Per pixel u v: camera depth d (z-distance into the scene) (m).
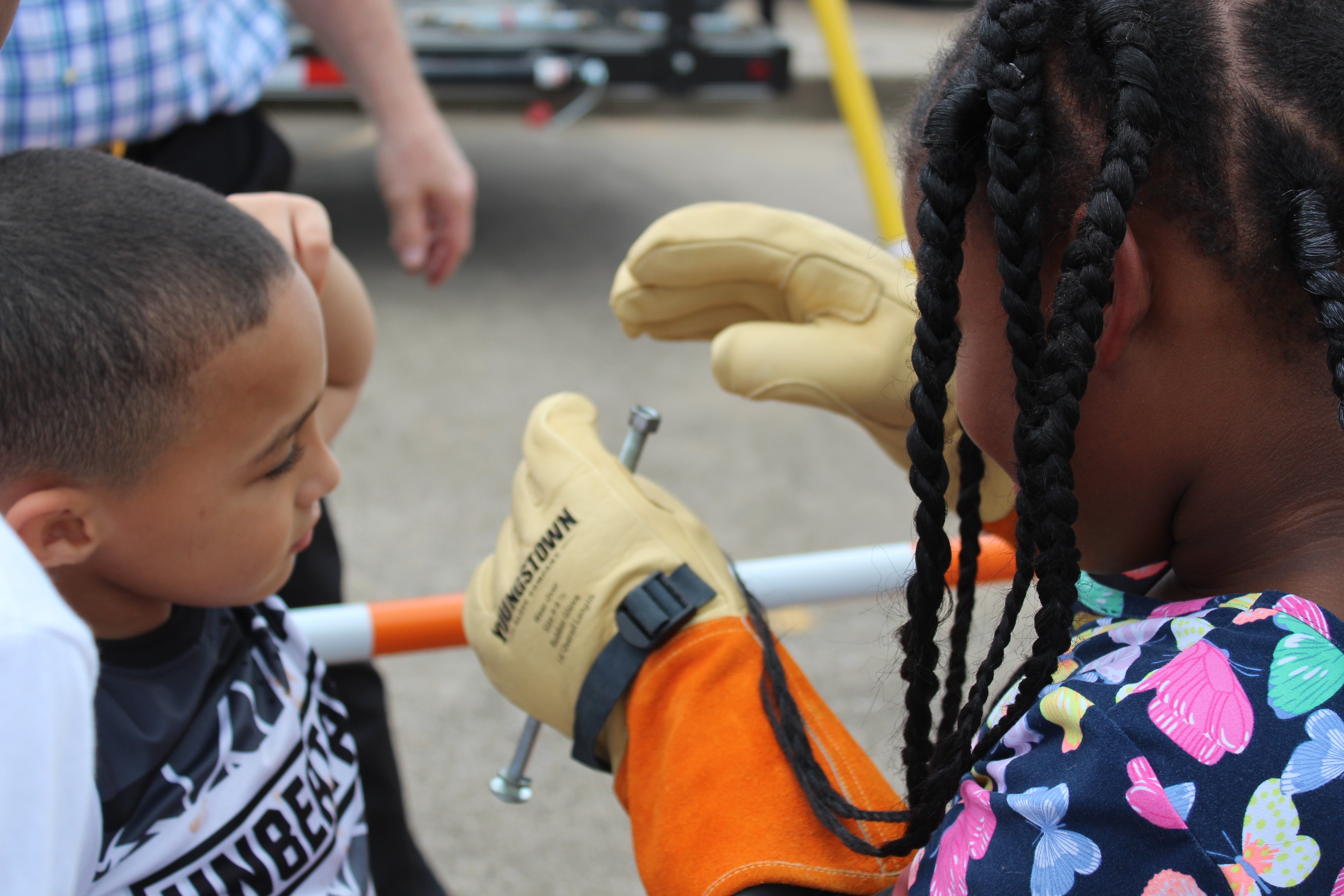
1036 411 0.56
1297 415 0.57
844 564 1.07
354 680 1.27
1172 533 0.65
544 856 1.82
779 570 1.05
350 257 4.21
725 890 0.67
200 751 0.78
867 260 0.90
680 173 5.37
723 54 6.02
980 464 0.78
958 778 0.61
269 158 1.42
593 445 0.90
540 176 5.23
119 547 0.70
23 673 0.38
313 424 0.78
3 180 0.68
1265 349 0.56
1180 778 0.52
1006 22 0.56
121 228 0.66
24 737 0.38
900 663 0.75
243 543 0.74
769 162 5.58
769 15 6.39
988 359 0.63
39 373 0.64
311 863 0.85
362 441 3.02
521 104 6.30
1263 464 0.59
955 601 0.93
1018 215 0.55
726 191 5.14
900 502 2.88
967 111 0.58
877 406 0.89
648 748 0.76
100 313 0.65
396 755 1.59
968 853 0.57
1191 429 0.59
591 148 5.67
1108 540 0.67
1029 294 0.56
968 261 0.62
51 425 0.65
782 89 6.16
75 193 0.67
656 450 3.05
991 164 0.56
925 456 0.60
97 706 0.74
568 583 0.82
